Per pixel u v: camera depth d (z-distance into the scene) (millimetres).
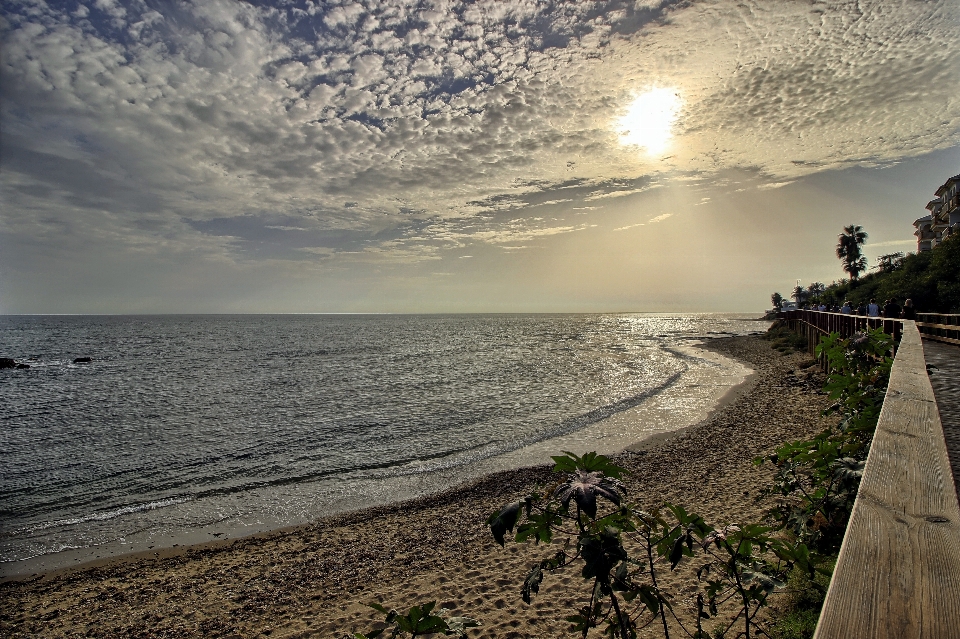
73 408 25406
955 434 3641
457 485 12859
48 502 12586
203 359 52750
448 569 8094
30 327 164250
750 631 4301
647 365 39000
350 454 16266
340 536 10016
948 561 1188
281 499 12422
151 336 107062
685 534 2359
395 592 7508
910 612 1015
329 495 12586
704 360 40188
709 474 11594
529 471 13398
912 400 2797
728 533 2523
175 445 17797
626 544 7352
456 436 18203
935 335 14180
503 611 6465
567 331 117562
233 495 12820
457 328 147625
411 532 9938
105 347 73500
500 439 17531
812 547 3207
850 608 1047
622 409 21594
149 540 10281
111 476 14539
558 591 6773
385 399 26422
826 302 57875
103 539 10383
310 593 7789
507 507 2125
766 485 10094
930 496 1562
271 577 8438
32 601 8023
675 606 5410
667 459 13367
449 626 2287
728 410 19281
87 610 7703
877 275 51875
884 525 1394
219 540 10156
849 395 4230
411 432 18969
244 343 81938
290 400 26672
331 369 41656
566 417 20656
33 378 38156
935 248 33781
